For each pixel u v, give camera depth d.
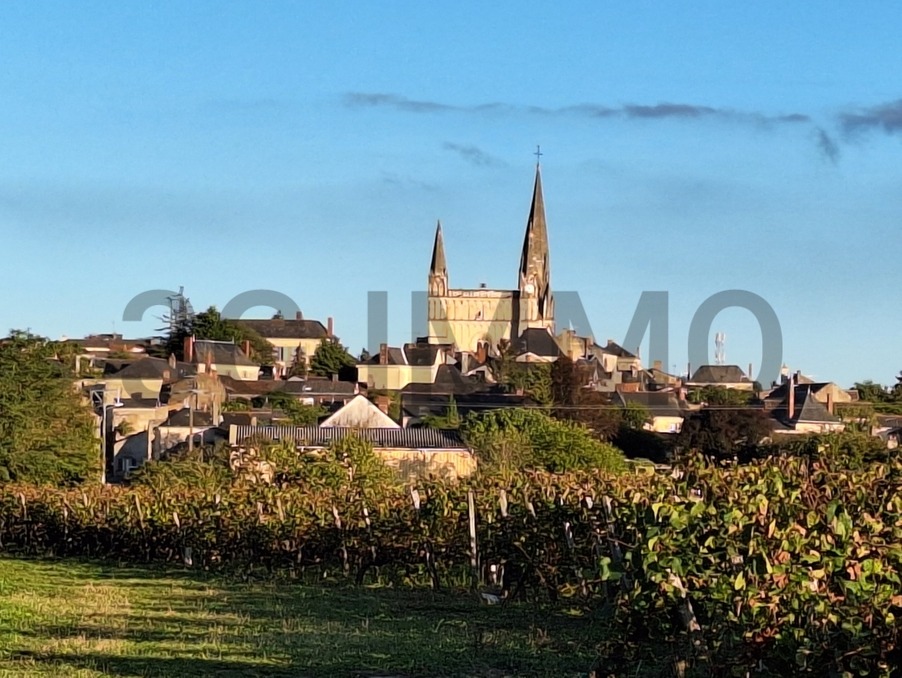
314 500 37.88
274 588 32.72
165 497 43.25
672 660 17.06
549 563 28.55
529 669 18.36
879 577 13.77
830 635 13.23
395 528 33.53
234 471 52.94
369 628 23.20
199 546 40.62
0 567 38.94
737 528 15.10
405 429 78.62
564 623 24.25
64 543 46.50
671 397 128.12
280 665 18.33
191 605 27.53
